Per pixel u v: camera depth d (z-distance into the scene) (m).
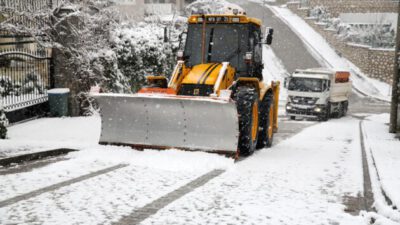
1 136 10.59
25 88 13.60
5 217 5.19
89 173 7.40
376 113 27.77
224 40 10.34
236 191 6.56
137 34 18.20
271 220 5.30
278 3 63.97
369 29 44.03
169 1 37.66
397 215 5.46
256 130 9.96
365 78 40.03
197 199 6.09
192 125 8.77
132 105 8.98
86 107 15.06
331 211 5.72
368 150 10.81
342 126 18.47
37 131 11.86
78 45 14.59
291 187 6.93
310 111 22.72
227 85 9.69
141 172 7.56
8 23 12.38
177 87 9.48
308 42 45.66
